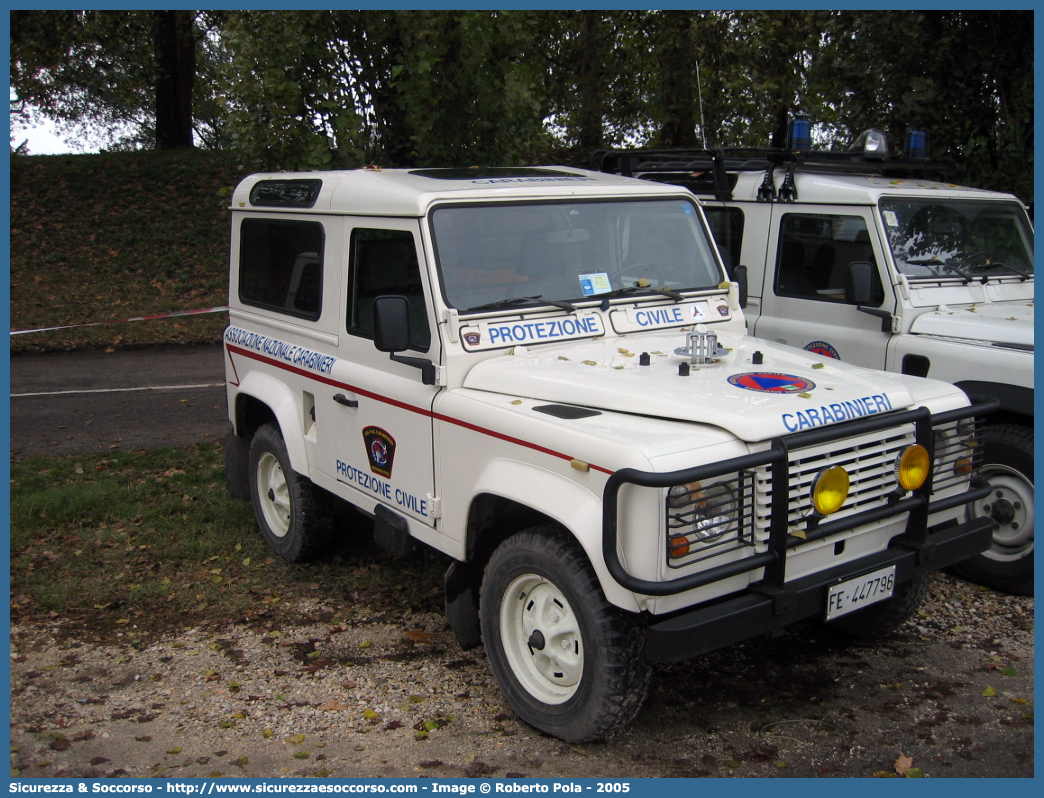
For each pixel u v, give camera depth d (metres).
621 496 3.15
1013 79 8.16
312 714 3.93
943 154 8.49
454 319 4.01
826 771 3.45
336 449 4.88
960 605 4.93
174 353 12.96
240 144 7.61
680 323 4.62
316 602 5.12
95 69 19.78
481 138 8.10
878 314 5.53
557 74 18.72
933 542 3.79
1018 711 3.85
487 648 3.90
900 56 8.58
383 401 4.39
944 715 3.83
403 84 7.48
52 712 3.98
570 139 20.39
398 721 3.87
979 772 3.41
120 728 3.84
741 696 4.04
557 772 3.45
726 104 12.99
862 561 3.64
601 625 3.32
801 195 6.03
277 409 5.33
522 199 4.36
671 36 13.16
